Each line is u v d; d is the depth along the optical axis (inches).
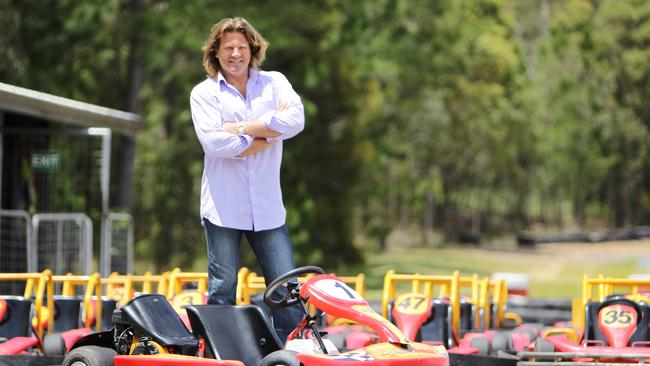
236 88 957.8
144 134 4266.7
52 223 2076.8
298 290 948.0
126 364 897.5
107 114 2043.6
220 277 956.0
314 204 3961.6
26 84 2950.3
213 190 952.9
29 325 1214.3
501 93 6456.7
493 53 6230.3
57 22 3198.8
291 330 989.8
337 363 856.3
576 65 7662.4
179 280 1406.3
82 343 971.9
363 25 3624.5
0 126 1990.7
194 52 3447.3
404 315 1359.5
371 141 4766.2
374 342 1346.0
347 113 4136.3
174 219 4067.4
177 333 936.9
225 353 918.4
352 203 4288.9
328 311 924.6
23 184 2084.2
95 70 3563.0
